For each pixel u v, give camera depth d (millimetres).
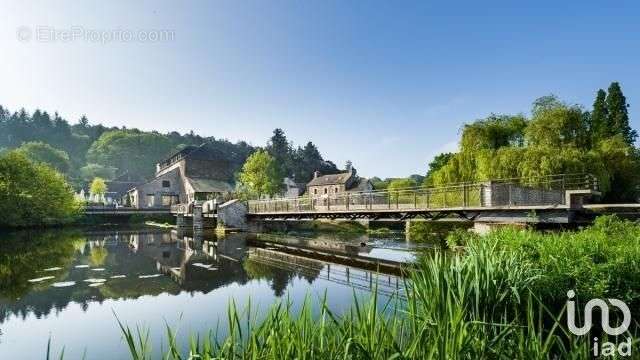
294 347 3316
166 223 50438
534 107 33562
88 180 112188
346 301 10250
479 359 3670
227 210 37125
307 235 35094
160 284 13234
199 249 23516
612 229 10797
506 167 28969
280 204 33500
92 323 9086
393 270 15453
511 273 6230
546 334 6070
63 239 30109
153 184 61406
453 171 33344
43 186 42375
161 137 149125
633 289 6895
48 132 151625
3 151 125500
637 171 32812
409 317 4488
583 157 28203
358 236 34000
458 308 3846
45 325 9008
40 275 14938
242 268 16406
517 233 10250
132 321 9203
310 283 13102
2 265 17391
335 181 71250
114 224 48281
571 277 6840
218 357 3357
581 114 32219
